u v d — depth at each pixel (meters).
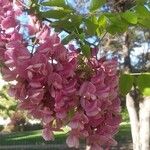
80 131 0.25
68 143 0.25
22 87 0.24
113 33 0.27
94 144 0.25
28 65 0.24
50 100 0.24
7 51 0.24
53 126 0.25
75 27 0.26
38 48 0.24
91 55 0.25
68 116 0.24
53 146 1.54
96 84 0.24
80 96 0.24
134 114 1.03
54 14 0.26
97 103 0.24
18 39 0.24
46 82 0.24
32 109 0.24
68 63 0.24
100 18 0.27
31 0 0.26
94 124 0.25
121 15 0.26
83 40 0.25
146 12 0.27
